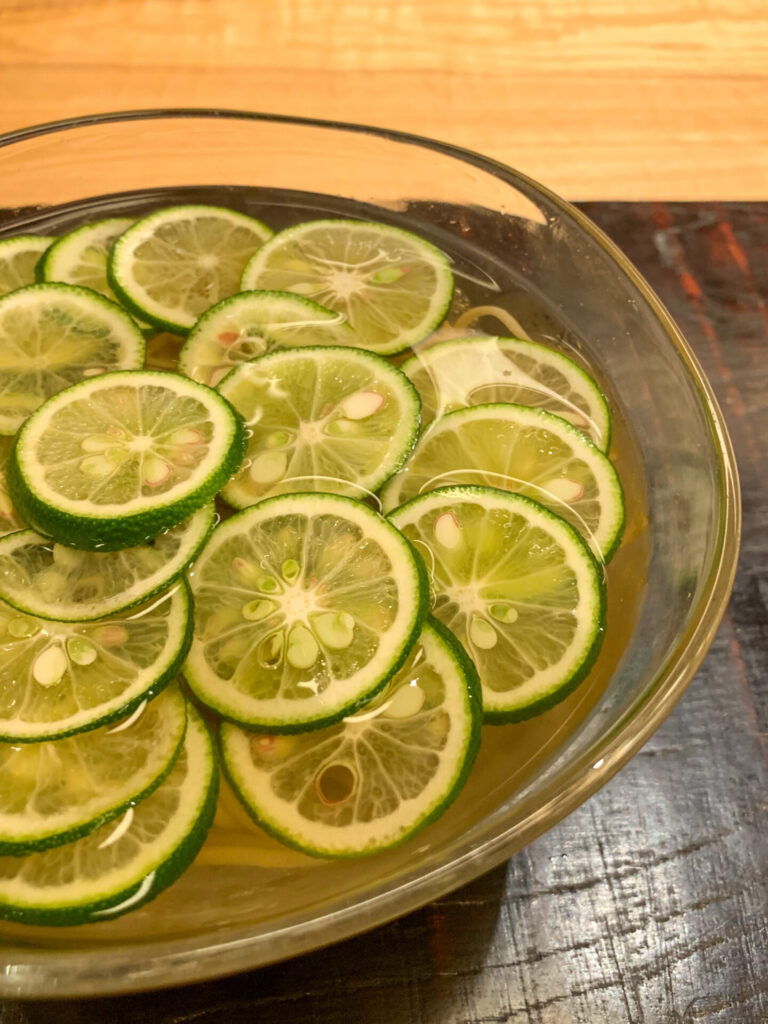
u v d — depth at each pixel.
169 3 0.27
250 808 0.14
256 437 0.17
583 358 0.19
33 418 0.16
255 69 0.26
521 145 0.26
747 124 0.27
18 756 0.14
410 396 0.17
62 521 0.15
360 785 0.14
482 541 0.16
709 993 0.16
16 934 0.13
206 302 0.19
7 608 0.15
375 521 0.15
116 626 0.15
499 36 0.28
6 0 0.27
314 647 0.15
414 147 0.20
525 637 0.15
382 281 0.19
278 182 0.21
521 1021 0.16
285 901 0.13
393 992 0.16
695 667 0.14
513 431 0.17
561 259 0.20
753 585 0.20
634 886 0.17
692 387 0.17
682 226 0.25
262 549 0.15
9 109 0.25
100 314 0.18
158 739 0.14
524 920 0.17
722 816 0.18
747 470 0.22
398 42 0.27
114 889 0.13
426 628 0.15
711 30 0.29
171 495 0.15
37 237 0.20
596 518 0.17
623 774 0.18
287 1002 0.16
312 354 0.17
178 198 0.21
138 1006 0.15
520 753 0.15
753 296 0.24
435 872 0.13
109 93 0.26
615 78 0.27
